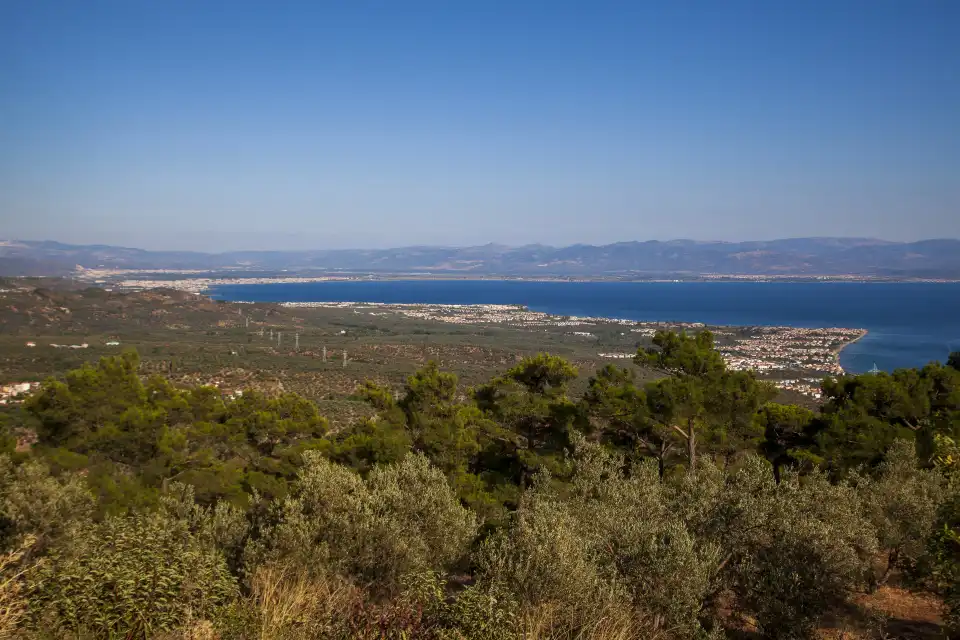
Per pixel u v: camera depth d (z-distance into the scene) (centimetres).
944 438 1016
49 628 489
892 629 966
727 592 865
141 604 508
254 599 596
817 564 801
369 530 855
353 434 1825
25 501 1041
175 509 1104
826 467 1659
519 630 575
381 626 557
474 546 1034
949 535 781
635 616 694
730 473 1003
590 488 1051
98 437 1688
